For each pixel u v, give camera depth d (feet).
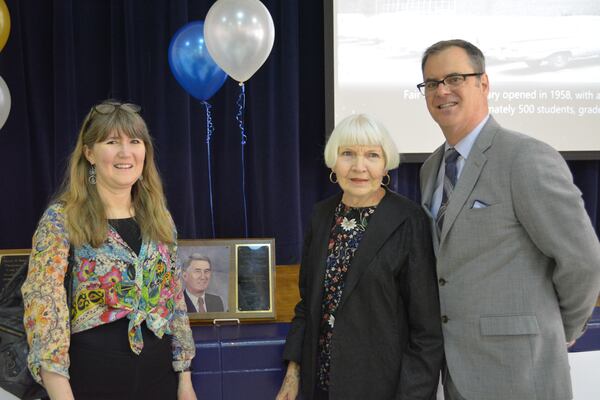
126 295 4.10
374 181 4.46
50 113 8.91
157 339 4.34
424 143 9.51
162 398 4.42
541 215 3.84
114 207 4.34
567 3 9.57
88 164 4.28
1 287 5.89
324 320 4.54
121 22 8.83
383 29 9.26
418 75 9.40
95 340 4.01
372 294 4.26
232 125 9.16
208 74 7.78
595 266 3.85
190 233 8.96
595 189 10.17
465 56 4.41
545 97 9.70
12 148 8.70
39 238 3.97
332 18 9.11
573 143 9.84
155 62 8.75
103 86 9.03
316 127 9.64
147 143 4.50
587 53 9.71
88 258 4.04
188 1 8.99
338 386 4.31
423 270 4.26
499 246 4.09
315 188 9.81
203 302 6.28
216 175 9.48
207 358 5.53
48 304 3.78
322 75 9.50
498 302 4.08
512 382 4.01
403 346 4.38
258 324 6.20
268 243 6.61
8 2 8.45
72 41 8.59
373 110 9.37
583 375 5.91
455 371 4.18
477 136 4.38
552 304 4.12
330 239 4.62
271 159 9.17
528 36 9.54
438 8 9.32
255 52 7.26
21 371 4.08
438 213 4.53
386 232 4.31
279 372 5.62
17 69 8.59
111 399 4.08
